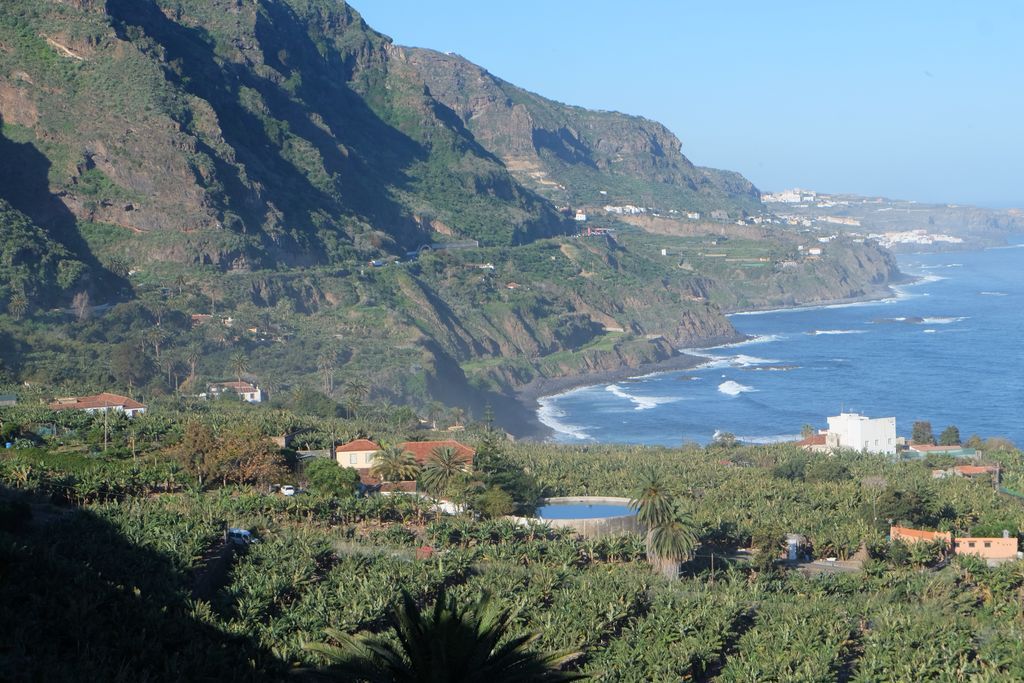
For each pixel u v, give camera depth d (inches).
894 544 6515.8
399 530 6230.3
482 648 2410.2
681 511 6151.6
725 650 5014.8
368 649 2581.2
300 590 5157.5
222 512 6210.6
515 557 6028.5
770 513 7308.1
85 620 4293.8
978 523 7391.7
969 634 5019.7
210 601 4879.4
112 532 5511.8
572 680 2496.3
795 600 5659.5
